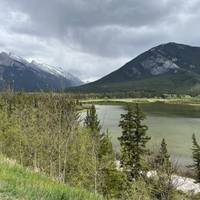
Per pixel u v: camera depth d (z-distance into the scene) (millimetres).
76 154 36781
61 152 35531
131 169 41406
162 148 36625
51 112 31938
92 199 10805
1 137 40844
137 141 44062
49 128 33594
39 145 35125
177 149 77750
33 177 12289
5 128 42594
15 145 39781
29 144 36438
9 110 47125
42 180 12156
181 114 179250
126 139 44406
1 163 13508
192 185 44719
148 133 101750
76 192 10742
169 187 22641
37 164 33562
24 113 39500
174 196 22766
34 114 36562
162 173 23031
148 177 25812
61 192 10086
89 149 38344
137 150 42719
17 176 11547
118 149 72812
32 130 36344
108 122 127438
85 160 36938
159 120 142375
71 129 33344
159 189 22562
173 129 111750
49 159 34250
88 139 39281
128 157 42281
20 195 9195
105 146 45312
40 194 9633
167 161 24469
